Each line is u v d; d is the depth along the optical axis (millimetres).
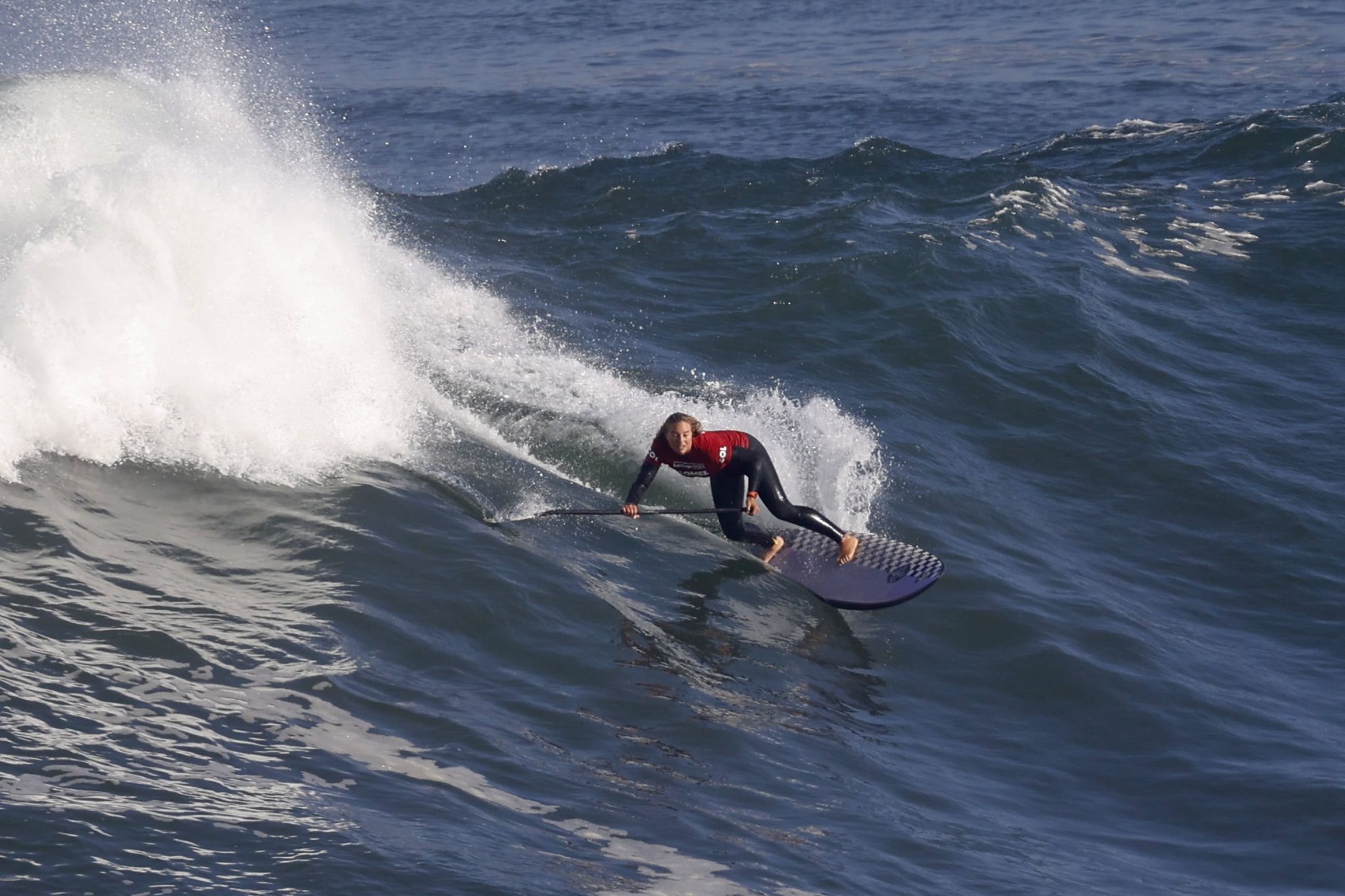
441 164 91188
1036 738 30453
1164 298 61250
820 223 67000
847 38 153375
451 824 20938
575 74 133125
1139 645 34875
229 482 32562
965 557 38406
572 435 41375
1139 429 48719
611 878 20469
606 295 57750
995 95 116938
